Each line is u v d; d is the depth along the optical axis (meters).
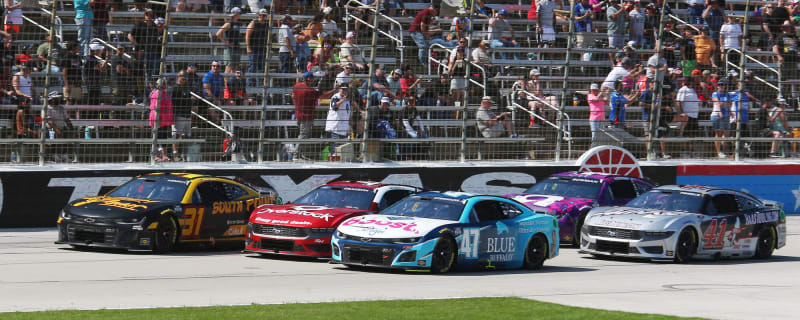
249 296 40.22
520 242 54.72
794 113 99.31
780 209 68.00
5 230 69.88
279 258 57.12
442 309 36.31
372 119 82.69
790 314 38.28
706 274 54.72
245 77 79.75
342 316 33.97
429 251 50.00
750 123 96.50
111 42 83.38
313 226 55.25
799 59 100.44
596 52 91.31
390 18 89.81
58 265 50.31
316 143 81.88
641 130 93.44
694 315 37.28
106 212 56.38
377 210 59.03
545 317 34.84
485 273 52.50
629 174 91.94
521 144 88.88
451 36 95.44
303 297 40.12
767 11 103.25
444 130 86.75
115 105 76.38
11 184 70.88
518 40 100.88
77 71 74.62
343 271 50.94
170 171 75.75
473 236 52.16
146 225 56.19
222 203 61.28
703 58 96.88
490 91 88.81
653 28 97.94
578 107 89.88
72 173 72.81
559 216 69.31
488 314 35.28
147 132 77.38
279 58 83.12
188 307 35.56
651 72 92.19
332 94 81.69
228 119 78.56
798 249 73.31
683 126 94.31
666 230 59.94
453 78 86.44
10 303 36.62
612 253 61.06
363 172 82.38
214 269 50.47
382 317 33.97
